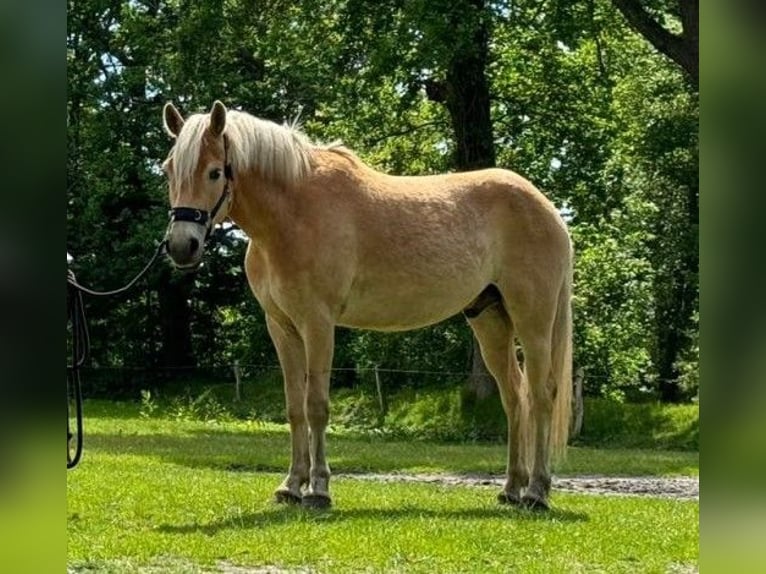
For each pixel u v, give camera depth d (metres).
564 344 8.88
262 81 26.80
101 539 6.53
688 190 29.45
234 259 31.92
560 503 9.34
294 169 7.93
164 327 33.19
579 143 22.56
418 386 27.39
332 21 21.05
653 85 27.42
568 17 18.86
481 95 21.78
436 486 11.23
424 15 18.09
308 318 7.95
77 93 28.80
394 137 24.83
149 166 29.77
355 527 7.05
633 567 6.16
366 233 8.14
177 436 18.84
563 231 8.90
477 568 5.89
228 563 5.93
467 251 8.45
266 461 13.65
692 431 21.53
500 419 21.97
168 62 25.81
